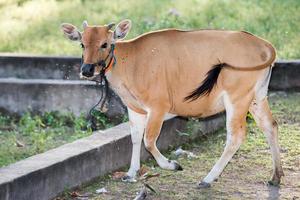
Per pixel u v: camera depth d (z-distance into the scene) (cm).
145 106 1010
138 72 1002
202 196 979
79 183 999
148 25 1775
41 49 1681
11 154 1167
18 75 1485
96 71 979
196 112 1015
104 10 1972
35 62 1477
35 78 1480
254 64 983
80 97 1353
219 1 2033
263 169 1087
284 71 1452
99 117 1327
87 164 1010
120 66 1006
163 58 999
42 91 1364
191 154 1141
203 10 1941
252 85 991
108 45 982
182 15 1888
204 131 1236
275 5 1995
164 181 1033
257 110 1028
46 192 945
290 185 1026
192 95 990
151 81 998
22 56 1480
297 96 1434
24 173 915
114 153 1062
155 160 1116
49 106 1366
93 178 1024
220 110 1012
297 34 1745
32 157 979
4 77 1488
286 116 1323
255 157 1138
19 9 2002
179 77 998
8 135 1285
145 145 1013
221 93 993
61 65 1466
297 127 1271
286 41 1691
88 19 1880
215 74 976
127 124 1149
